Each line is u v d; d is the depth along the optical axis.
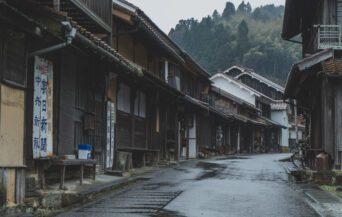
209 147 36.03
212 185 13.47
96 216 8.25
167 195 11.14
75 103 12.28
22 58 8.84
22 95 8.80
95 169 13.25
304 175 15.89
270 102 57.00
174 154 25.62
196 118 32.19
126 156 16.31
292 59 98.94
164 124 23.61
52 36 9.11
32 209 8.51
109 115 15.28
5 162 8.09
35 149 9.74
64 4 11.85
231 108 44.88
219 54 101.25
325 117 15.11
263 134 55.78
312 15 19.45
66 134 11.46
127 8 16.56
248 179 15.77
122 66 13.30
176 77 25.67
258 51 100.50
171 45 25.67
